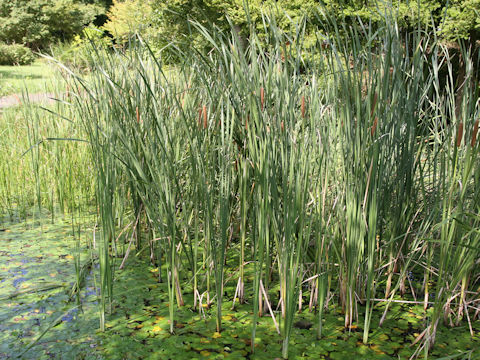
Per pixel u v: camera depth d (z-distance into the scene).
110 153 2.95
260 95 2.62
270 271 3.12
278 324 2.76
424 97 3.13
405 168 2.94
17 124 6.54
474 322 2.78
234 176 3.32
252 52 2.53
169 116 3.33
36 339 2.56
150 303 3.03
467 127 2.61
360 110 2.58
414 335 2.64
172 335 2.63
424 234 2.94
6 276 3.39
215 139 2.96
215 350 2.49
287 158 2.57
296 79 2.75
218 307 2.65
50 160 5.37
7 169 5.61
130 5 11.79
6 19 26.52
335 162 2.76
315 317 2.85
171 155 2.97
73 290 3.09
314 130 2.61
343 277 2.83
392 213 3.08
